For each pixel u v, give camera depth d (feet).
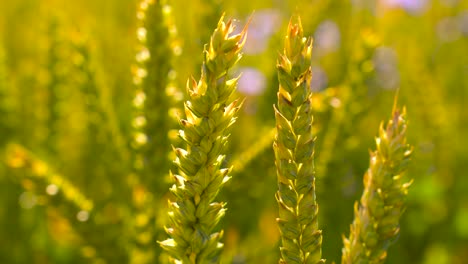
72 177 3.10
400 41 4.34
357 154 3.43
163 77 1.93
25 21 4.12
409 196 3.50
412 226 3.37
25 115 3.31
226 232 2.56
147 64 1.92
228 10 2.91
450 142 3.56
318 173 2.33
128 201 2.18
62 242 3.03
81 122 3.13
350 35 3.60
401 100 3.90
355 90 2.29
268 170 2.09
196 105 1.20
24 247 3.05
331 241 2.79
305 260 1.30
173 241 1.26
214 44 1.17
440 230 3.40
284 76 1.22
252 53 3.79
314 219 1.29
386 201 1.36
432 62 4.46
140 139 1.98
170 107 1.95
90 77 2.23
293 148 1.26
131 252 2.06
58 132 3.12
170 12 1.90
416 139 3.70
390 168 1.35
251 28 3.80
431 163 3.59
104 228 2.06
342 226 2.83
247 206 2.24
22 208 3.02
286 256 1.30
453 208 3.46
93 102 2.24
